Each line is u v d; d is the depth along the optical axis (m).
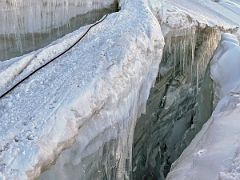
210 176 5.27
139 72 7.83
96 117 6.54
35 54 7.92
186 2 13.50
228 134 6.32
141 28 8.92
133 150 8.35
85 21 10.32
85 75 7.03
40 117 5.95
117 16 9.62
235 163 5.30
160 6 10.92
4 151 5.34
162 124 10.10
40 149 5.39
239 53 9.73
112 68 7.26
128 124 7.45
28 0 9.22
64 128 5.86
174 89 10.64
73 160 6.05
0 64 7.80
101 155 6.70
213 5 15.16
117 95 6.96
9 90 6.75
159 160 9.86
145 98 8.32
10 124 5.87
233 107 7.45
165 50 10.30
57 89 6.66
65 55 7.98
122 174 7.44
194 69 11.59
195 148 6.59
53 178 5.67
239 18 15.19
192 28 11.13
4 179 4.93
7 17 8.95
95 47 8.13
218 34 12.19
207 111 10.48
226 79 9.34
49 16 9.63
